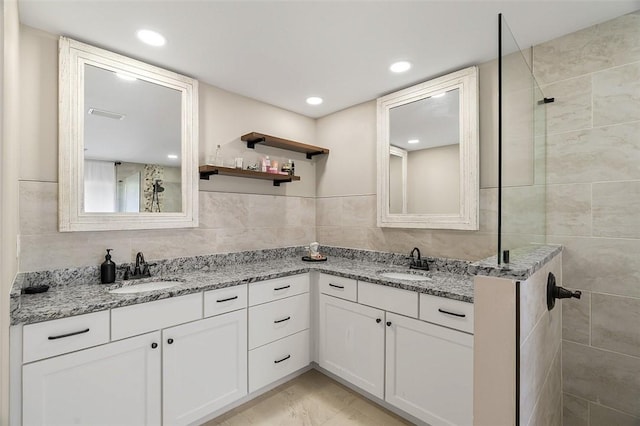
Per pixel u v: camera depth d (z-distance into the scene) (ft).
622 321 5.04
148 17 5.13
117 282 6.00
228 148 8.21
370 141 8.87
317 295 7.88
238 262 8.29
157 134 6.82
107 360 4.75
